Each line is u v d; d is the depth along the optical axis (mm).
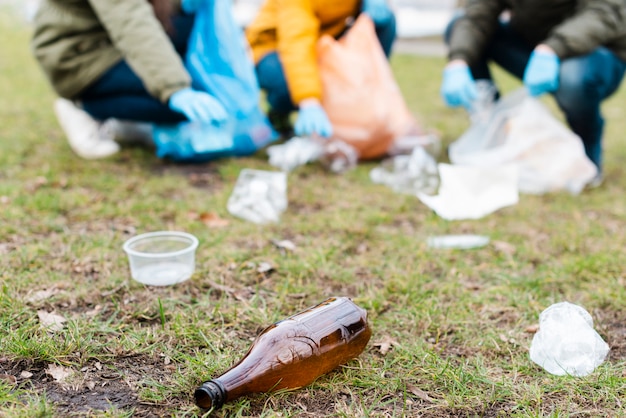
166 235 1418
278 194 1708
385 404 1076
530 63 1850
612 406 1080
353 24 2195
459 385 1105
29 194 1684
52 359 1121
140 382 1091
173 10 1891
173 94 1676
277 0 2051
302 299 1321
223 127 1966
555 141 1908
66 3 1820
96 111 1969
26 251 1407
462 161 1938
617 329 1273
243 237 1558
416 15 4652
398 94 2096
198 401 1033
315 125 1892
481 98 2098
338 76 2027
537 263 1509
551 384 1120
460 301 1343
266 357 1057
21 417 1002
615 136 2502
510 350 1205
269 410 1043
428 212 1757
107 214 1620
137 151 2066
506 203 1709
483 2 2041
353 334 1130
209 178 1896
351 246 1546
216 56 1936
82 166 1909
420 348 1188
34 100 2564
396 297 1352
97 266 1387
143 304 1279
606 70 1881
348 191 1864
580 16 1829
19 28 4363
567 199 1855
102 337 1186
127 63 1866
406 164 1907
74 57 1848
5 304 1231
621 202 1840
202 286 1352
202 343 1189
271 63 2094
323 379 1113
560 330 1166
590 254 1534
